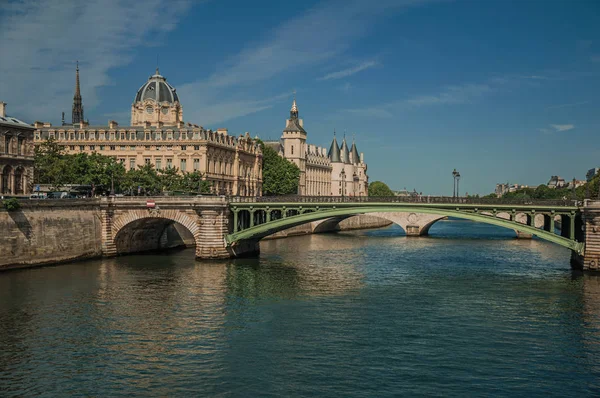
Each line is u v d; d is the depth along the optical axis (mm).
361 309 64562
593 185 183000
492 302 68000
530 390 43531
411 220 167250
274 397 41906
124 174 128000
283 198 103500
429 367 47406
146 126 153125
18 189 101500
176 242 117625
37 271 83812
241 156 173000
